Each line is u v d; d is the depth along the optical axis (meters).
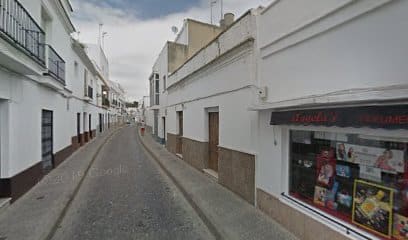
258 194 5.55
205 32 16.77
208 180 8.12
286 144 4.79
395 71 2.76
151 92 23.67
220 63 7.32
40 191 6.82
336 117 3.42
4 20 5.23
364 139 3.38
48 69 8.01
